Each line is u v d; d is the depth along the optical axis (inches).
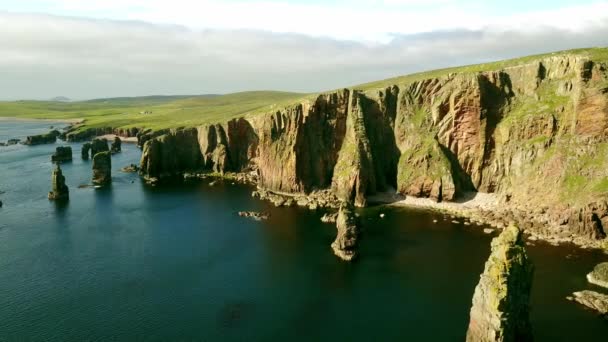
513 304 2566.4
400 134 6840.6
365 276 3941.9
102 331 3161.9
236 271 4116.6
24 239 4997.5
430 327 3129.9
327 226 5383.9
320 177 7086.6
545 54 6560.0
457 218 5536.4
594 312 3193.9
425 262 4195.4
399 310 3363.7
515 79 6186.0
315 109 7135.8
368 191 6579.7
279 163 7229.3
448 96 6441.9
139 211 6181.1
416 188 6309.1
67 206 6422.2
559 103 5536.4
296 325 3203.7
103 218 5826.8
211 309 3444.9
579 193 4822.8
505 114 6082.7
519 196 5556.1
